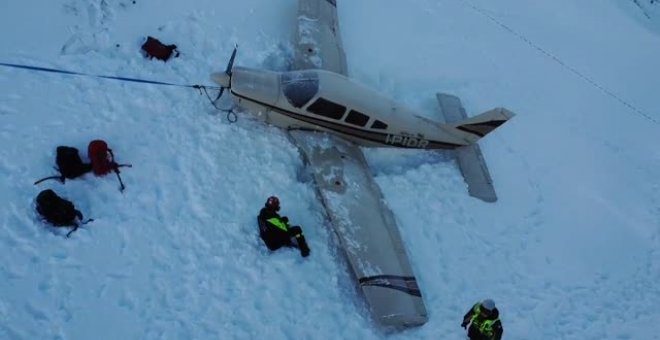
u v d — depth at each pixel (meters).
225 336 7.01
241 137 9.15
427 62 12.19
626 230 10.55
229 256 7.76
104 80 9.03
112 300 6.94
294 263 7.95
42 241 7.15
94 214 7.62
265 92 8.80
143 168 8.27
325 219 8.68
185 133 8.88
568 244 9.95
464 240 9.30
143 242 7.55
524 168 10.98
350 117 9.21
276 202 7.85
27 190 7.52
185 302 7.18
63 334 6.51
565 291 9.13
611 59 15.01
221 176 8.57
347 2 12.24
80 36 9.45
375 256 7.97
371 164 10.03
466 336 7.93
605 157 11.95
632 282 9.66
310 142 9.17
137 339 6.71
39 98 8.48
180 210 8.01
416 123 9.66
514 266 9.25
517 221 9.99
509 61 13.27
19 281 6.75
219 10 10.70
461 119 10.61
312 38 10.43
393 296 7.66
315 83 8.98
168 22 10.19
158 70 9.51
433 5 13.51
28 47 9.01
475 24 13.73
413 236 9.04
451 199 9.77
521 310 8.61
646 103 13.96
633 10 18.34
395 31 12.38
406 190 9.63
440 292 8.46
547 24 15.16
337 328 7.53
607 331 8.70
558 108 12.67
